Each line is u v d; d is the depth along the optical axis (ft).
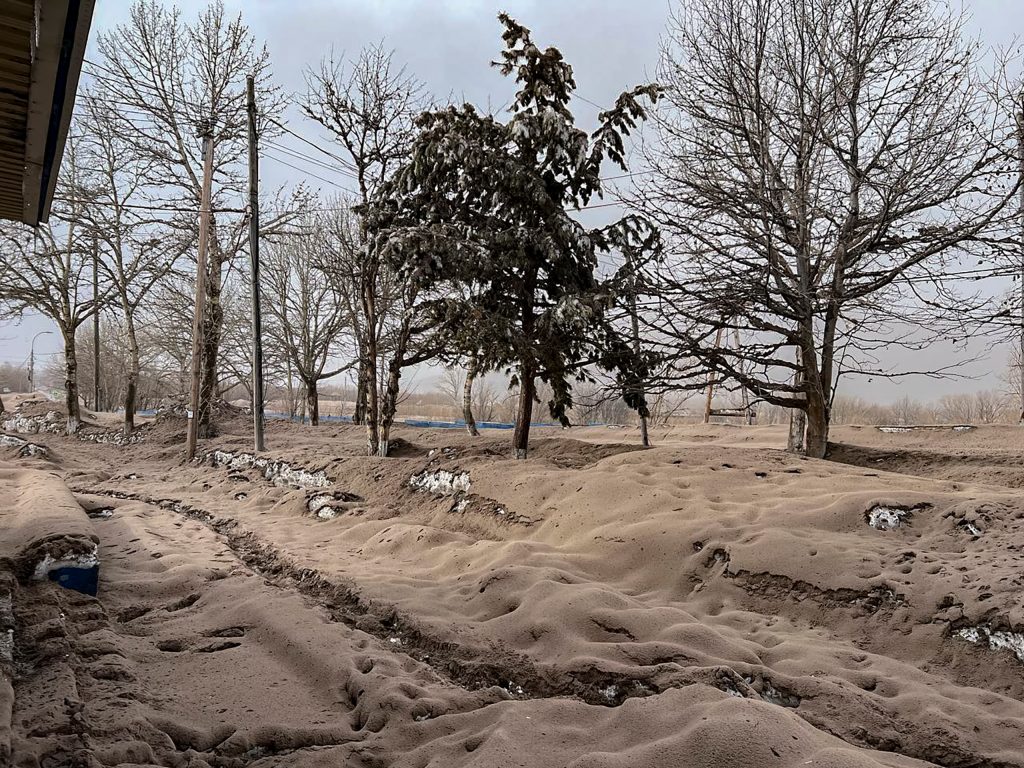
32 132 21.15
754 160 41.16
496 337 36.52
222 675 16.48
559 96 38.99
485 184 38.45
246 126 67.51
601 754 11.34
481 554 25.57
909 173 36.01
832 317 40.04
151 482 53.21
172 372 130.11
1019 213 34.17
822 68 39.34
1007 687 15.81
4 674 14.19
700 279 39.22
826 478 28.35
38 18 14.96
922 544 21.76
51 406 101.71
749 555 22.00
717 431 81.87
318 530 34.50
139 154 75.56
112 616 20.40
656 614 18.17
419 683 15.93
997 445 52.11
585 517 27.84
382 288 64.59
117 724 12.99
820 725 14.06
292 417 116.78
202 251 63.67
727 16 40.96
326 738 13.58
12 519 26.08
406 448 53.67
